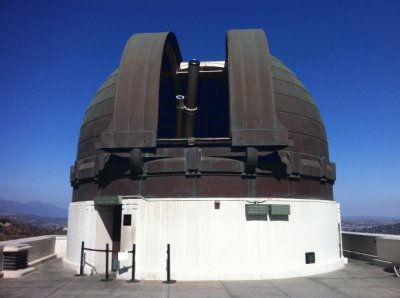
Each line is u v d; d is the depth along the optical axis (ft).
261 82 47.01
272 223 45.44
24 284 40.40
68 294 35.47
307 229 48.08
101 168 50.21
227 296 34.78
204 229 44.14
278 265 44.70
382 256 57.00
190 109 55.47
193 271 42.86
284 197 47.75
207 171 46.26
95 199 46.55
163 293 35.94
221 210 44.65
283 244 45.47
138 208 44.47
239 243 44.14
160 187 46.68
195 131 66.54
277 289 37.99
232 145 45.09
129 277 42.98
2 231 122.83
